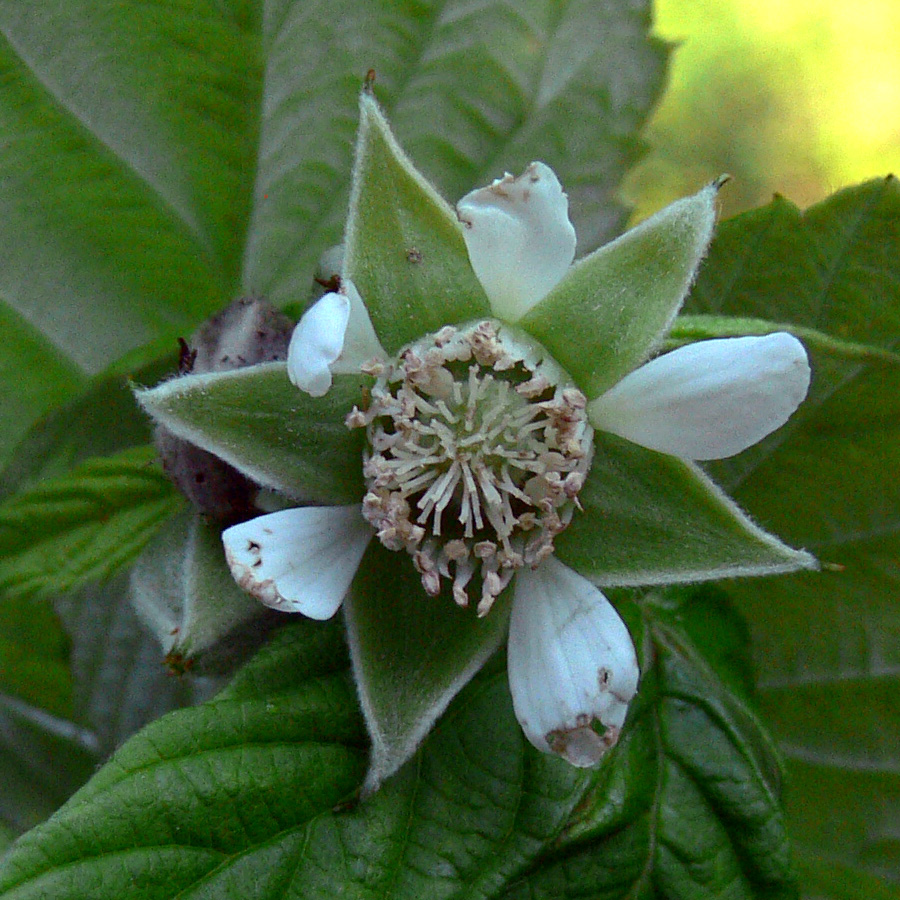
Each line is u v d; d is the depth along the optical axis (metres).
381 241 0.07
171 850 0.07
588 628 0.07
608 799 0.07
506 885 0.07
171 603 0.07
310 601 0.07
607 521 0.07
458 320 0.07
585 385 0.07
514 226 0.07
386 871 0.07
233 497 0.07
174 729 0.07
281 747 0.07
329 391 0.07
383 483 0.07
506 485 0.07
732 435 0.07
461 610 0.07
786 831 0.07
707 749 0.07
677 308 0.07
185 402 0.06
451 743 0.07
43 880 0.06
